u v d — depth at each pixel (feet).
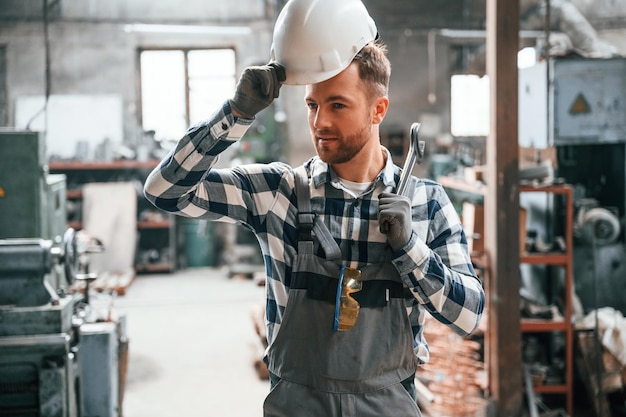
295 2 4.59
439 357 12.54
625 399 12.42
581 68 13.46
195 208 4.81
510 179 11.77
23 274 8.95
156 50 30.01
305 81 4.53
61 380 8.84
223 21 29.89
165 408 13.85
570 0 26.91
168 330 19.80
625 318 13.51
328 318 4.67
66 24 29.43
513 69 11.58
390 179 4.92
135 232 28.04
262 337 15.92
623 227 13.99
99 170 29.43
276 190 4.93
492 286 12.00
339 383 4.64
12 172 11.76
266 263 5.00
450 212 5.05
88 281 12.69
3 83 29.40
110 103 29.37
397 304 4.75
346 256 4.79
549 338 13.47
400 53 30.71
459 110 31.04
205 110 30.22
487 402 12.07
